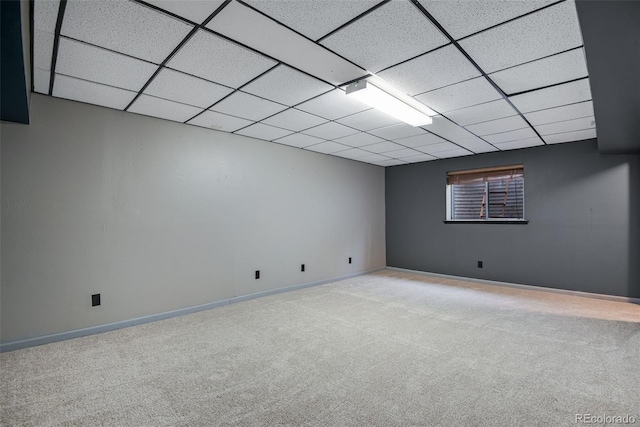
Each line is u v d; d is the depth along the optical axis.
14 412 1.81
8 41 1.41
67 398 1.95
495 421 1.73
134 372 2.27
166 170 3.52
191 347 2.70
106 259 3.12
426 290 4.73
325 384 2.11
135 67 2.30
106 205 3.13
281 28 1.85
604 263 4.19
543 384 2.10
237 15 1.73
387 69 2.34
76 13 1.69
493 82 2.54
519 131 3.90
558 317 3.46
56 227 2.86
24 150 2.72
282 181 4.64
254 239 4.30
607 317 3.45
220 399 1.94
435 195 5.76
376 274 5.96
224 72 2.39
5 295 2.64
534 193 4.71
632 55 1.94
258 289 4.34
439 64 2.26
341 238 5.54
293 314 3.60
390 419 1.75
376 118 3.43
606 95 2.47
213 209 3.90
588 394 1.98
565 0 1.60
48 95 2.81
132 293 3.27
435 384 2.11
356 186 5.85
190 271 3.69
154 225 3.43
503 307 3.85
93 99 2.92
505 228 4.98
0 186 2.62
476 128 3.77
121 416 1.78
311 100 2.94
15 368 2.33
